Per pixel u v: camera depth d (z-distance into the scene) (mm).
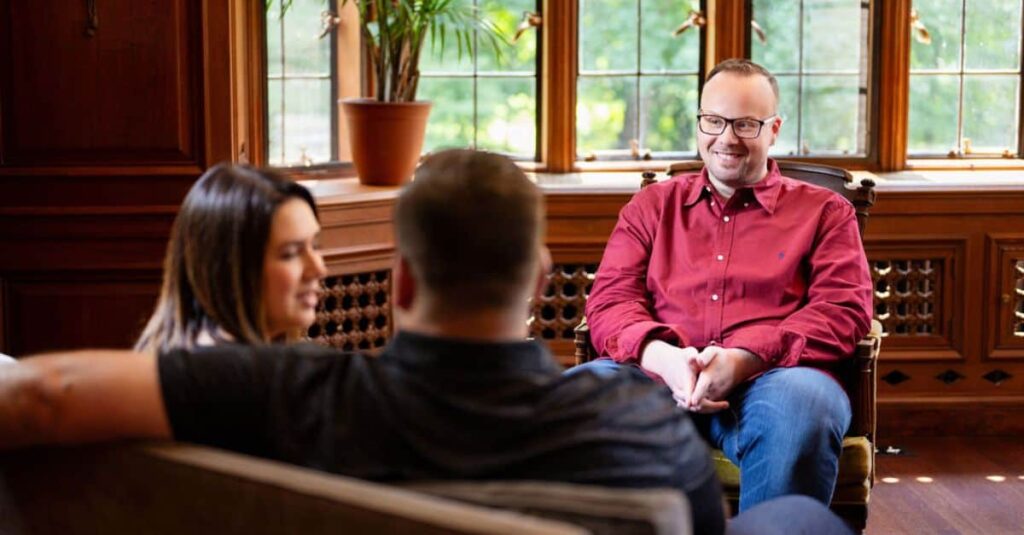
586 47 4570
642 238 3295
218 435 1506
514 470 1467
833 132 4621
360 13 4113
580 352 3260
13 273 3818
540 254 1555
